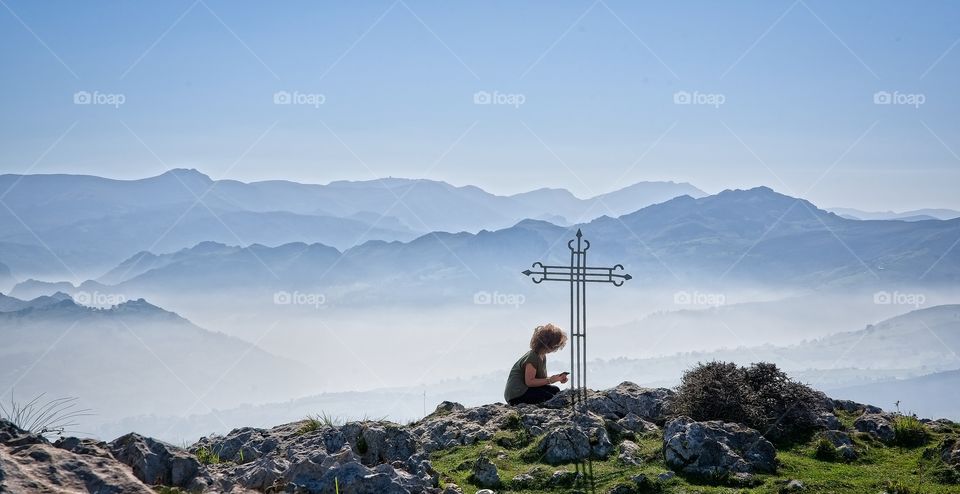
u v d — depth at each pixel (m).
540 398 16.44
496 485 12.14
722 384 14.75
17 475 8.84
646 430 14.20
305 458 11.27
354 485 10.71
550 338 16.47
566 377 16.52
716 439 12.77
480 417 15.80
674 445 12.55
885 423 14.51
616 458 12.89
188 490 10.30
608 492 11.55
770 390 14.97
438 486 11.93
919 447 13.72
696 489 11.60
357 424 14.05
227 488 10.81
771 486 11.64
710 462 12.32
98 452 10.16
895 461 13.07
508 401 16.70
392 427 13.77
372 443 13.50
